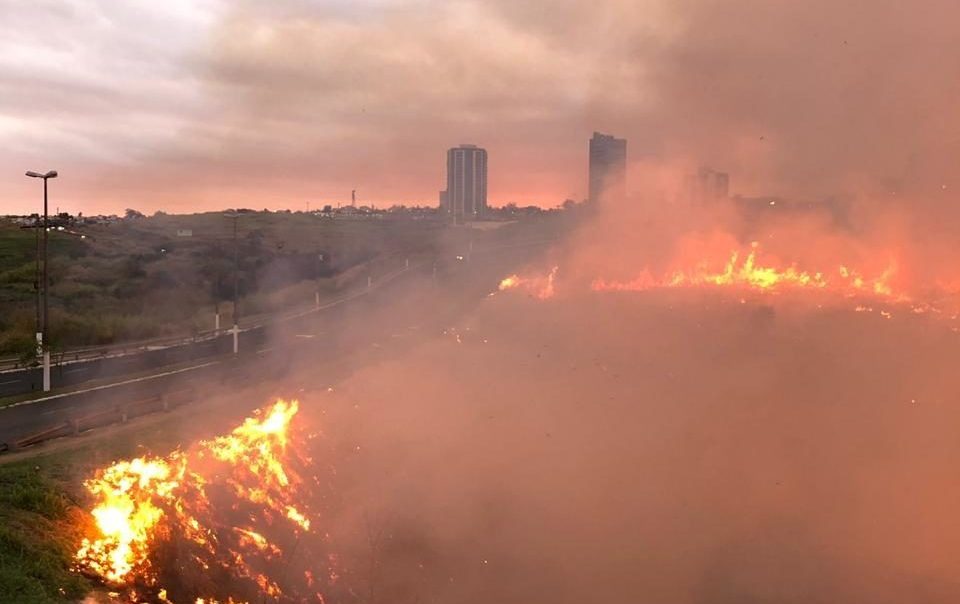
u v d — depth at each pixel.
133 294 96.81
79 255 119.62
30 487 23.45
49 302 83.94
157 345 66.62
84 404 40.03
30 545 20.00
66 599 18.41
